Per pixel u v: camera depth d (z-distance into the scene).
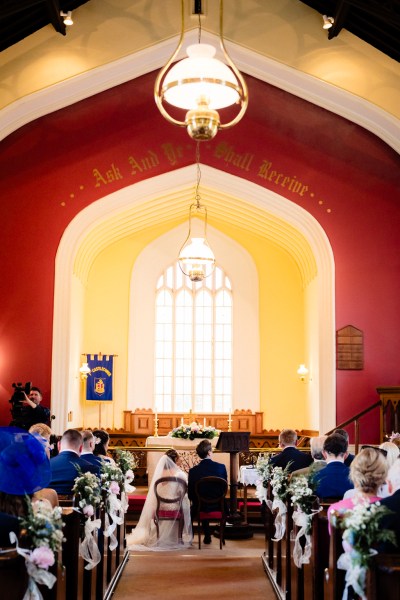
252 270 21.56
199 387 21.44
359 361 15.91
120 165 16.06
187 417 21.08
